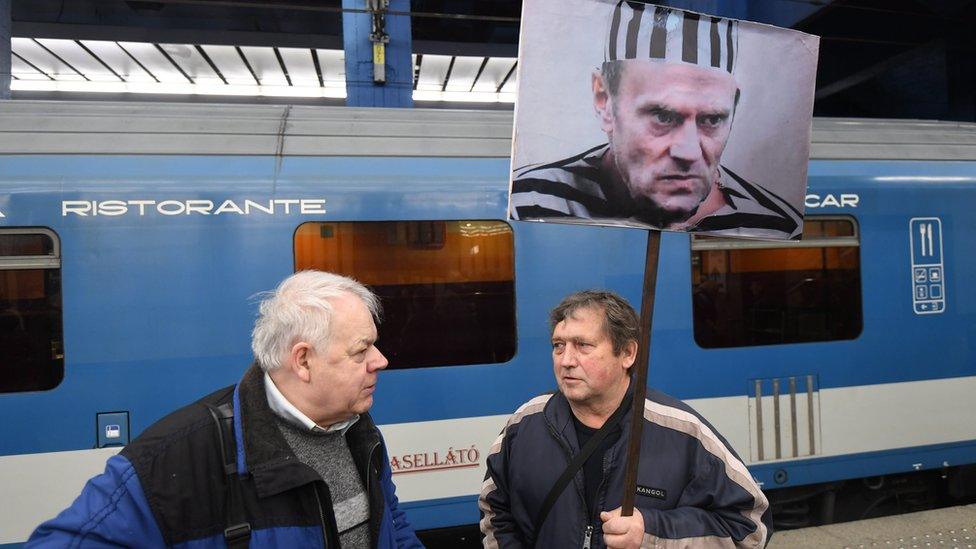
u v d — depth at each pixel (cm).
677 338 429
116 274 360
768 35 183
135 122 388
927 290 470
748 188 183
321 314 149
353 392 151
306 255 384
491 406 404
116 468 139
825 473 453
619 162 172
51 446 352
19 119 376
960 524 396
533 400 209
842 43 1877
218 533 141
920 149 480
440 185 404
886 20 1670
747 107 182
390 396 391
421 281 400
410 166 405
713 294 437
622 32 171
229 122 402
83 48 1783
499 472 207
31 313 354
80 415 354
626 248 423
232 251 375
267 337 151
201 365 367
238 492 143
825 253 455
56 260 357
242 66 1981
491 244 410
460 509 398
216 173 379
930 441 470
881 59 1872
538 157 167
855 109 2347
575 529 182
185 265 369
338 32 1827
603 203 171
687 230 177
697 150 177
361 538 161
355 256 392
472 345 404
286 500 146
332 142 405
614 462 185
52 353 355
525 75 165
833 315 457
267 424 150
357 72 1034
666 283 428
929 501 521
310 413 153
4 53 1076
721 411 435
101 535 134
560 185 168
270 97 2209
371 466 165
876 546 371
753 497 184
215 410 150
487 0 1909
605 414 191
